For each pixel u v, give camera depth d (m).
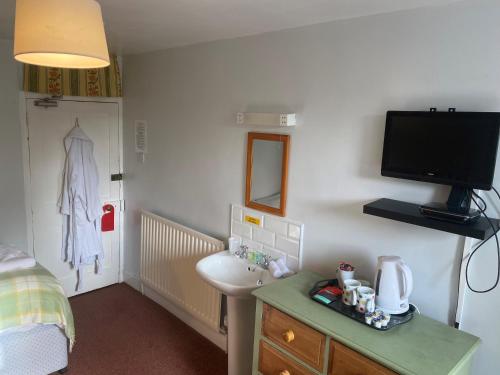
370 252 2.13
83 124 3.76
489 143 1.59
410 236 1.97
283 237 2.55
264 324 2.03
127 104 3.90
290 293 2.05
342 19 2.11
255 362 2.11
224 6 2.00
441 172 1.73
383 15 1.96
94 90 3.72
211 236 3.11
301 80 2.35
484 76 1.68
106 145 3.95
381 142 2.03
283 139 2.46
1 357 2.49
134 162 3.91
